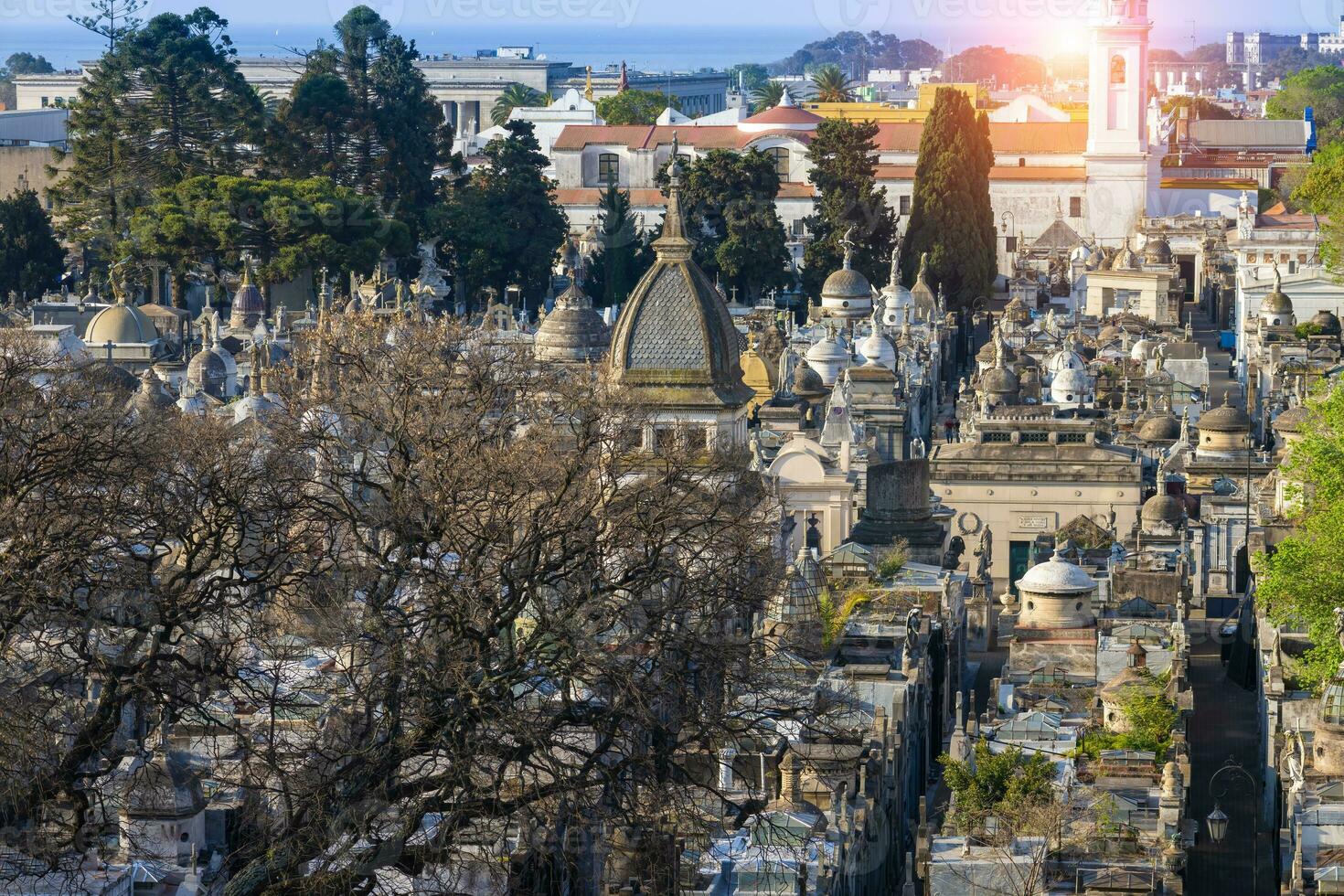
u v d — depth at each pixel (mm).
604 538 110000
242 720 115375
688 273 164500
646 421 145750
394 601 108062
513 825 102312
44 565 100875
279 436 123625
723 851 107562
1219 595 186750
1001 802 115750
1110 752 123688
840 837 110000
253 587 112750
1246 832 129000
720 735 101625
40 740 98375
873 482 182375
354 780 92812
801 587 138875
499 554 104062
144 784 102750
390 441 118812
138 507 107812
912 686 136625
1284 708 134125
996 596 190125
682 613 104188
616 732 96625
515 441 122188
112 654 115250
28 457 105938
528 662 104750
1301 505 166250
